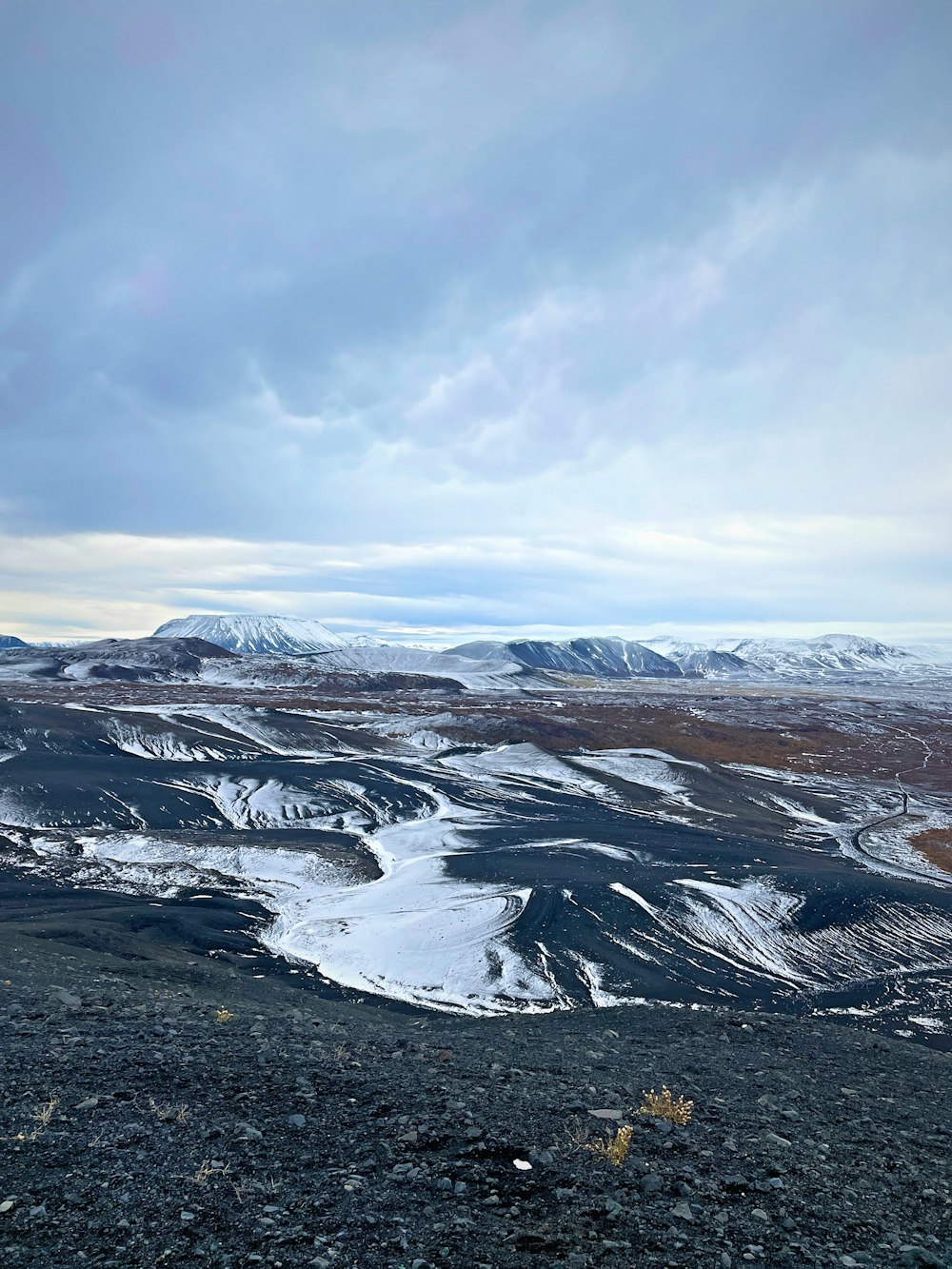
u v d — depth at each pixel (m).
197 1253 6.65
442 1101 10.97
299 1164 8.59
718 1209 8.16
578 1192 8.28
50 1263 6.29
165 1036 14.18
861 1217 8.35
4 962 22.25
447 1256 6.89
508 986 33.34
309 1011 22.66
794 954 39.47
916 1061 18.97
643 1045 18.44
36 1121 9.12
